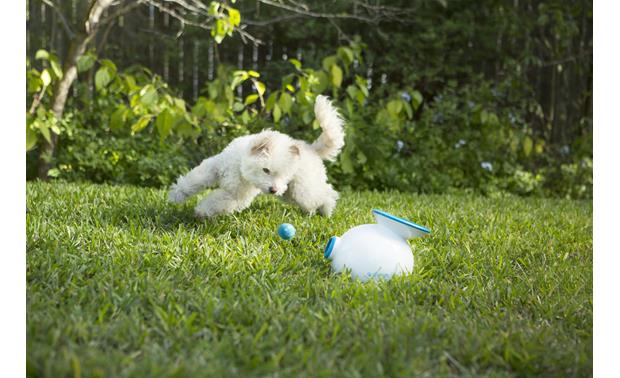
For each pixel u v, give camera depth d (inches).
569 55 192.7
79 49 131.9
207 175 91.6
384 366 55.2
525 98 186.1
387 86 171.8
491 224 100.2
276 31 197.0
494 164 161.5
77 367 50.0
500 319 65.7
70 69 132.0
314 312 63.6
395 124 149.0
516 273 80.0
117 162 133.2
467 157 161.6
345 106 148.6
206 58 194.7
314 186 93.6
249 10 183.3
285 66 188.4
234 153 88.7
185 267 72.3
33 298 61.3
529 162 177.3
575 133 193.5
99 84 129.9
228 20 119.4
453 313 66.2
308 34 186.9
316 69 180.9
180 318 60.2
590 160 175.8
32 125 123.7
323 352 56.1
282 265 74.9
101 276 68.1
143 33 188.5
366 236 74.2
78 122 138.3
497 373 55.6
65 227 80.9
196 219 91.0
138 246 77.2
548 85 194.1
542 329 63.7
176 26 192.4
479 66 195.8
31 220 83.0
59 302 62.6
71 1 177.9
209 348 56.1
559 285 76.0
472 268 79.0
